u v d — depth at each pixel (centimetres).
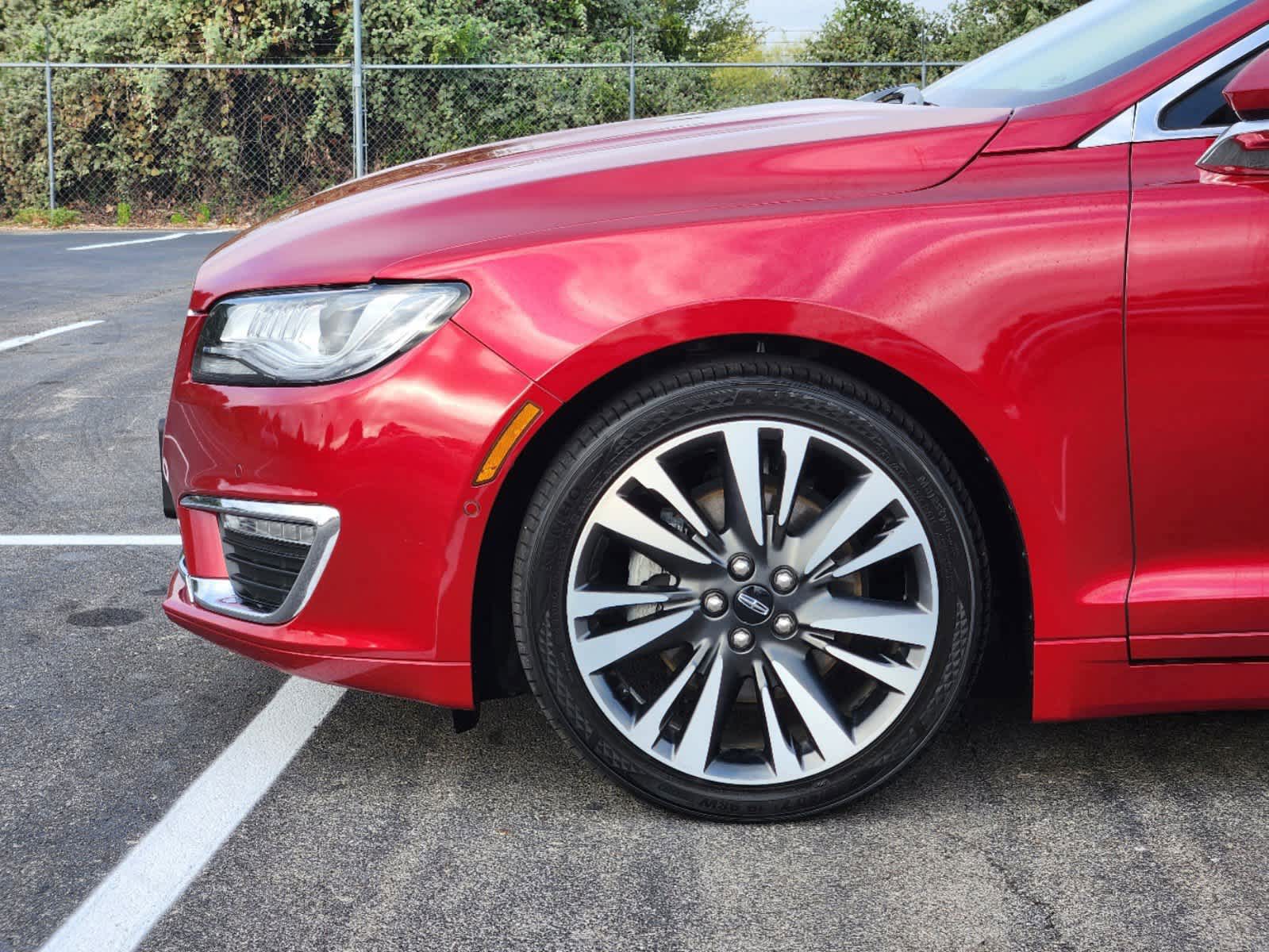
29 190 1695
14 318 794
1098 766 216
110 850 190
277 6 1625
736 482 188
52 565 332
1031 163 190
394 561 189
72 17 1744
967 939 166
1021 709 238
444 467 185
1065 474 185
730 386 185
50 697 247
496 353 183
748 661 192
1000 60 264
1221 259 181
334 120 1641
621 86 1598
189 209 1711
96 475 427
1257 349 182
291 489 192
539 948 165
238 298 200
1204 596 190
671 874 183
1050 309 181
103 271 1070
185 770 217
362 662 194
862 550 191
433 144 1653
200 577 212
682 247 183
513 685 202
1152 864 185
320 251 198
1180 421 184
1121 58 207
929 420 194
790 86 1550
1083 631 191
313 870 185
